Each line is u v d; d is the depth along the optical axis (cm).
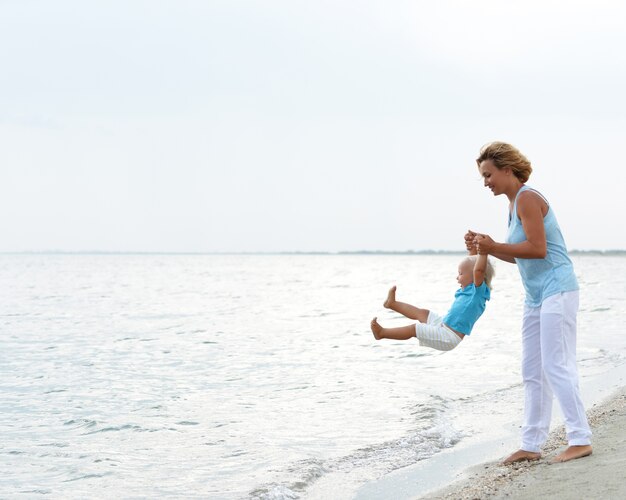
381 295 4128
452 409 927
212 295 4306
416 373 1257
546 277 545
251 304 3469
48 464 741
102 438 854
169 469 708
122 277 7875
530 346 568
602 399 866
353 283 6019
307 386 1169
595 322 2030
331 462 694
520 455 576
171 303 3597
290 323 2439
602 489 458
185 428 890
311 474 650
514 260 566
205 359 1569
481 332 1872
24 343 1931
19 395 1166
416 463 659
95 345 1875
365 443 770
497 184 548
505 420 830
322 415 933
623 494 443
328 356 1554
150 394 1151
